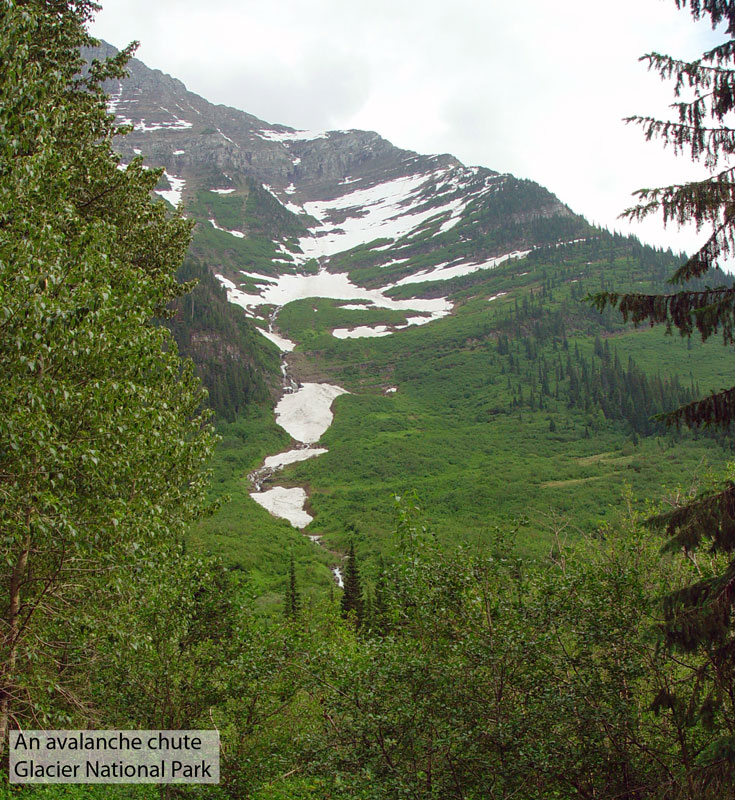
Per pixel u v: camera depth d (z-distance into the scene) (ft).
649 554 43.50
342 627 61.67
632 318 31.22
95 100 62.03
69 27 58.65
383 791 34.14
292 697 44.80
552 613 38.68
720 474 53.57
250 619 46.47
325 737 38.01
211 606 46.34
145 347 40.50
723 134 30.42
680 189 30.25
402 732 36.55
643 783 37.32
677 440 308.81
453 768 36.68
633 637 38.75
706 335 29.91
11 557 34.19
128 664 43.75
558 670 40.34
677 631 28.66
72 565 37.96
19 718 38.50
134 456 39.99
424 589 39.55
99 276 38.09
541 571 41.45
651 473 252.42
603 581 40.68
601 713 37.29
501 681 37.68
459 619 39.60
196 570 46.42
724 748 26.55
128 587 38.81
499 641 37.63
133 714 44.65
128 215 63.21
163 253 68.54
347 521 237.45
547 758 35.65
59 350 34.45
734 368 418.92
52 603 39.11
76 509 36.42
